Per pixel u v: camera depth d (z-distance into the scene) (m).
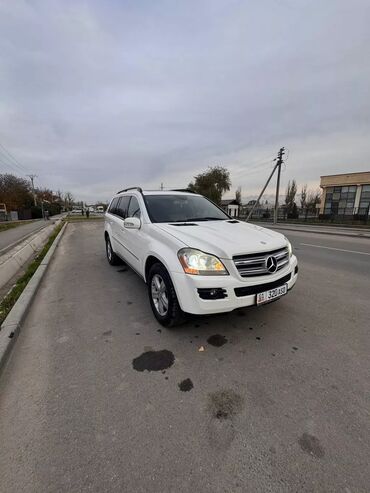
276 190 26.28
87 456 1.51
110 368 2.33
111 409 1.86
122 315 3.41
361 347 2.67
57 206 88.19
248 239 2.81
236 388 2.09
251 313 3.42
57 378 2.20
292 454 1.53
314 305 3.71
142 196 4.11
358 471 1.43
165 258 2.73
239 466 1.46
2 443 1.59
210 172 45.25
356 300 3.90
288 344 2.71
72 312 3.51
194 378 2.20
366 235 13.11
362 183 31.75
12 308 3.33
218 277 2.46
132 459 1.50
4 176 57.59
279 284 2.81
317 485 1.36
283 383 2.14
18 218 51.50
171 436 1.65
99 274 5.36
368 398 1.97
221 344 2.71
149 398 1.97
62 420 1.77
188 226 3.22
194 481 1.38
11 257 5.77
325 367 2.35
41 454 1.53
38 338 2.84
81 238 11.91
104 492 1.32
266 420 1.78
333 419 1.78
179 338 2.82
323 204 35.94
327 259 6.91
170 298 2.79
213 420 1.78
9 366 2.36
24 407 1.88
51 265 6.21
